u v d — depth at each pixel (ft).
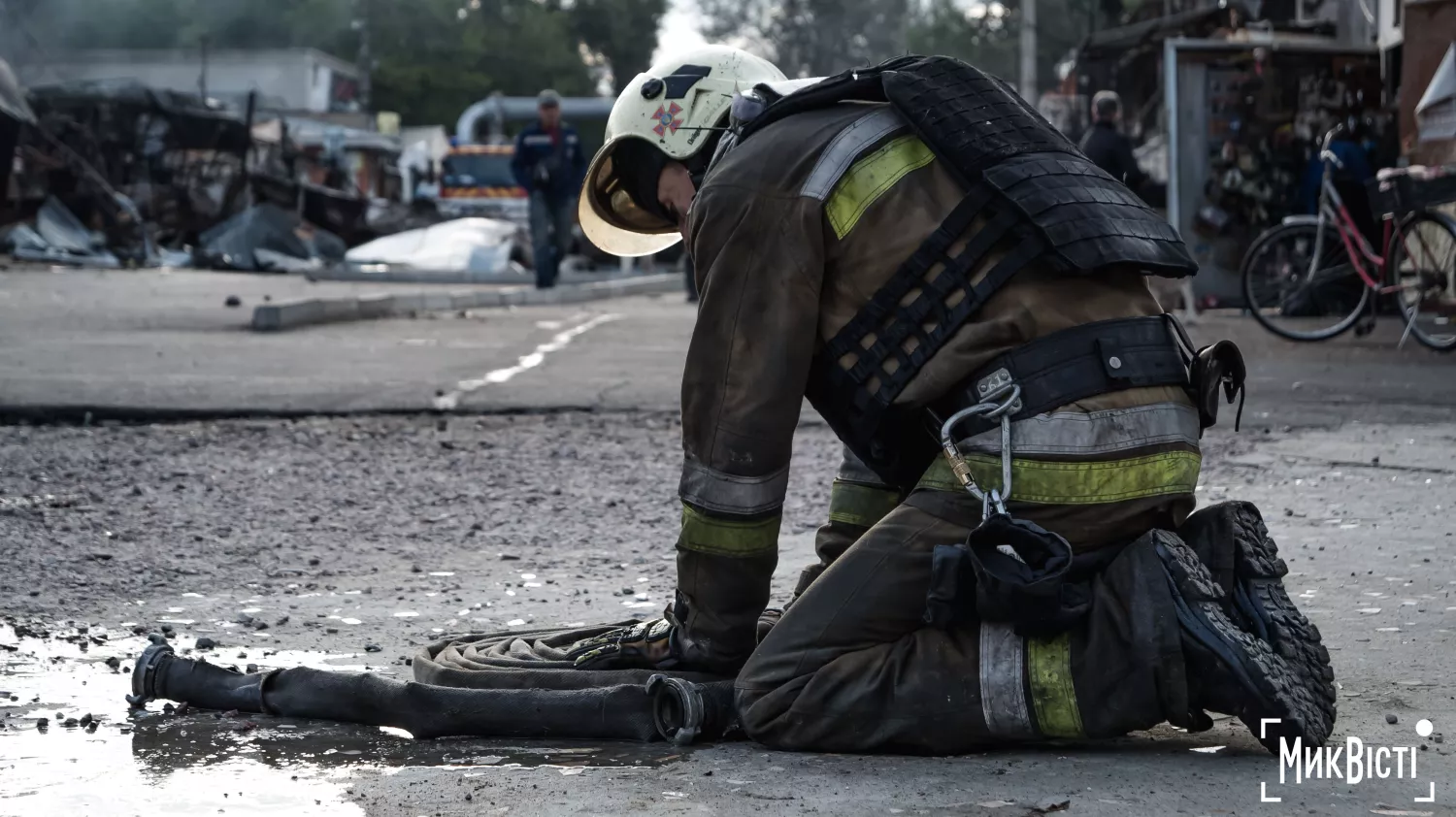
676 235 11.59
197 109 98.89
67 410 24.97
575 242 107.04
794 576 14.74
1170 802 7.86
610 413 27.09
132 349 35.40
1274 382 31.09
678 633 9.86
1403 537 16.24
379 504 18.94
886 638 8.93
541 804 7.97
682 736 9.12
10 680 10.91
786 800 7.97
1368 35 51.55
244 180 95.81
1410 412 26.81
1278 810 7.73
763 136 9.45
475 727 9.41
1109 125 42.42
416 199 111.96
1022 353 8.75
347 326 45.27
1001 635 8.52
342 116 156.46
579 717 9.31
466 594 14.23
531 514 18.48
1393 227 38.52
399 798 8.15
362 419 25.88
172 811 7.96
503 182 118.83
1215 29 60.29
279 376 30.66
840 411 9.34
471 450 23.13
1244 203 48.78
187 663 10.22
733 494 9.31
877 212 9.07
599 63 300.20
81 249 82.79
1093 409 8.65
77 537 16.30
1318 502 18.57
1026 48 115.03
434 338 41.55
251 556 15.78
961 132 9.02
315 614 13.32
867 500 10.68
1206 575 8.46
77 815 7.93
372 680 9.67
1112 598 8.41
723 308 9.26
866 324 9.09
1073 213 8.76
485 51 258.37
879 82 9.48
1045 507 8.62
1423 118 43.42
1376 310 41.09
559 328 46.37
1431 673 10.69
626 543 16.80
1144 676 8.23
